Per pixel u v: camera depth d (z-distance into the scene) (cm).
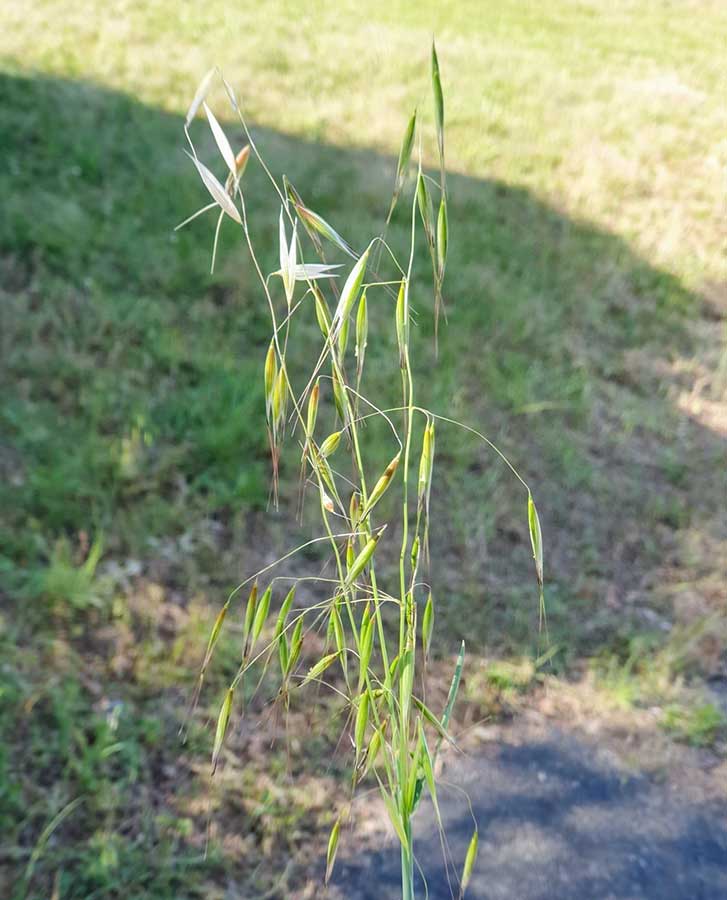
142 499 354
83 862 238
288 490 379
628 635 356
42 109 625
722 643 360
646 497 437
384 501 385
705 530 421
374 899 246
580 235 660
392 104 808
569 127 846
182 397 406
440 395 455
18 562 316
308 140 698
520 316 534
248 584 334
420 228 600
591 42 1147
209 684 293
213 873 244
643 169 787
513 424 458
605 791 293
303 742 283
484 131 797
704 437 491
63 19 856
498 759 297
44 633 293
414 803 141
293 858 253
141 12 930
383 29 1035
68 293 449
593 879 262
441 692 316
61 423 373
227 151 119
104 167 573
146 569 327
